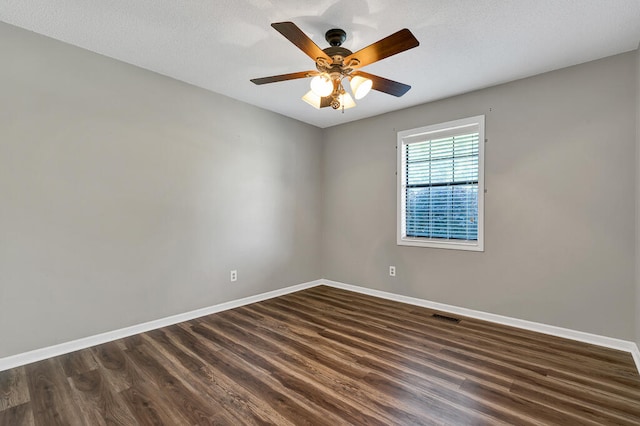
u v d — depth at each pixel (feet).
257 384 6.65
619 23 6.97
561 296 9.22
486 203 10.55
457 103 11.19
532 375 7.00
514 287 10.04
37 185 7.66
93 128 8.52
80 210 8.32
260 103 12.37
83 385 6.59
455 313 11.28
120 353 8.05
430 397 6.19
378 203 13.56
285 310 11.61
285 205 13.89
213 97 11.20
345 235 14.82
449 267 11.46
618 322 8.37
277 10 6.68
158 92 9.78
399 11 6.68
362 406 5.91
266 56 8.71
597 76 8.64
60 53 7.98
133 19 7.05
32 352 7.59
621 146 8.32
